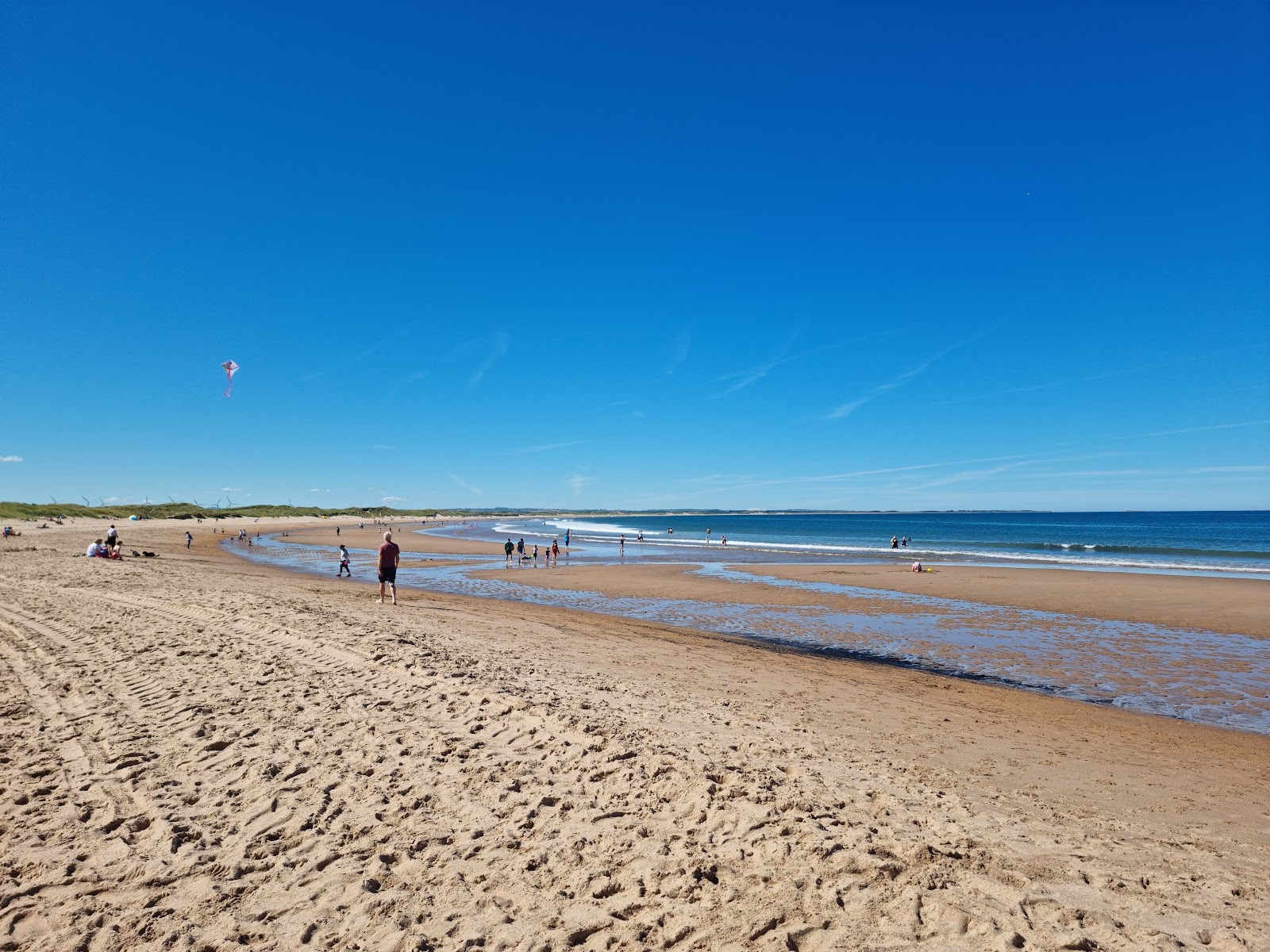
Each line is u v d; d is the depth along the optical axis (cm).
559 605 1930
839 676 1029
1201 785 593
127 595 1517
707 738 600
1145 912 339
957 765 597
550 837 427
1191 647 1356
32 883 390
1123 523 12281
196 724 647
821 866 379
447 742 586
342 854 415
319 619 1193
